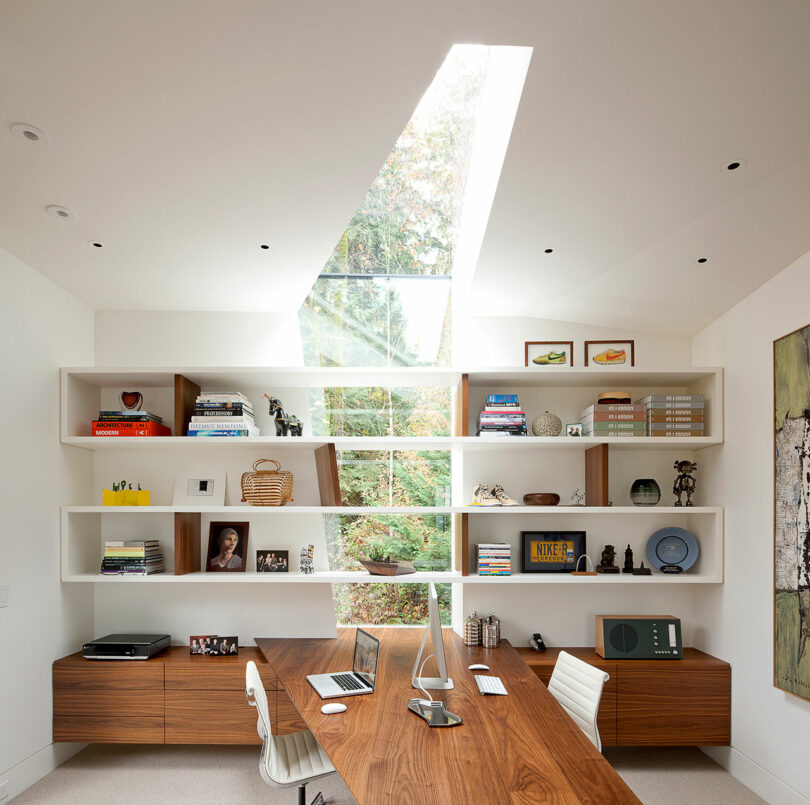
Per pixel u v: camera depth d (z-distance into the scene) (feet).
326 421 15.46
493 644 13.56
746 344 12.84
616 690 13.14
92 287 13.71
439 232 15.81
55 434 13.34
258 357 15.24
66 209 10.53
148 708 13.00
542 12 6.45
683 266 12.17
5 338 11.82
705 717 13.08
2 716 11.52
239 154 9.03
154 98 7.82
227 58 7.13
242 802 11.71
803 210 10.18
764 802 11.78
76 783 12.42
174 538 14.32
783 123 8.25
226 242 11.76
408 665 12.01
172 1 6.31
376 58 7.14
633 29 6.67
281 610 14.70
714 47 6.95
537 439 13.67
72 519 13.74
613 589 14.80
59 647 13.32
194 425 13.80
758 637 12.21
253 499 14.07
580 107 7.90
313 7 6.40
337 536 15.24
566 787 6.93
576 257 12.03
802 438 10.90
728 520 13.39
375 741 8.21
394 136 8.60
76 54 7.06
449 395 15.66
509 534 14.97
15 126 8.36
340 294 15.83
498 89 9.45
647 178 9.45
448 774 7.23
